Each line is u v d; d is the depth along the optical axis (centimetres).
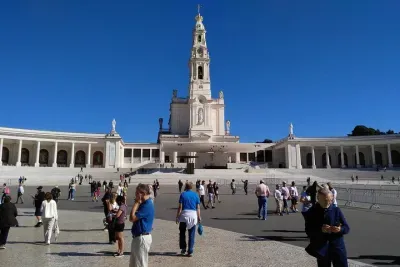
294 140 7012
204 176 4644
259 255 863
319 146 7238
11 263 804
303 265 768
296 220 1471
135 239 626
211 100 7700
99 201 2486
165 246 980
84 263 802
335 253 504
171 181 4266
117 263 800
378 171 5566
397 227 1254
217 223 1391
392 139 6612
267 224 1364
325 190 522
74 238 1115
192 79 7862
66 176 4975
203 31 8200
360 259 813
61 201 2484
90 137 6931
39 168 5444
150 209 639
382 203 1970
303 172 5547
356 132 9700
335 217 512
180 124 7994
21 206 2223
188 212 865
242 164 6688
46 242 1021
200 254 876
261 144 7875
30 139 6406
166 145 5069
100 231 1250
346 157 7575
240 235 1134
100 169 5841
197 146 5131
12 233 1230
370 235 1102
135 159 7644
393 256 841
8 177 4688
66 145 7088
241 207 1973
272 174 4925
